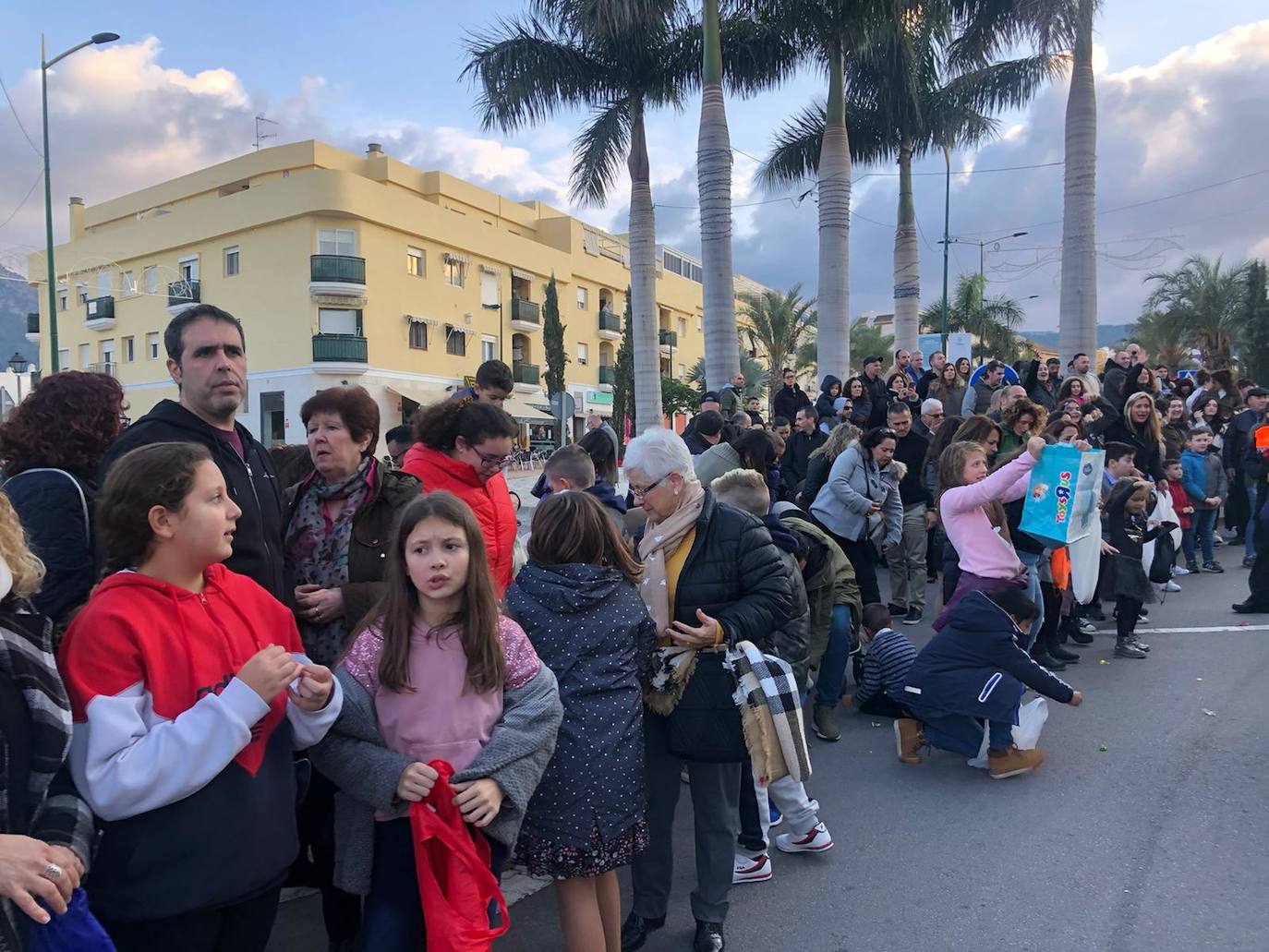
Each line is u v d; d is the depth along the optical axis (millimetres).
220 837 1892
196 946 1918
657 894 3070
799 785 3605
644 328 15031
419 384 34656
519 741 2303
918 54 15586
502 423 3492
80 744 1774
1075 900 3213
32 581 1727
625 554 2924
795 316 41500
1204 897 3182
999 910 3182
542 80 14719
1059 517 5070
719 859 3008
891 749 4840
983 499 4879
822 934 3088
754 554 3074
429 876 2146
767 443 5410
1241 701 5137
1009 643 4379
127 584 1922
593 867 2557
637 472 3143
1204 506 9008
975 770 4488
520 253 39844
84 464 2488
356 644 2387
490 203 40750
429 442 3568
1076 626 6547
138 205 38781
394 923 2213
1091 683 5656
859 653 5719
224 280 33594
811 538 4930
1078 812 3922
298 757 2508
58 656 1853
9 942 1604
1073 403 8805
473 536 2342
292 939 3146
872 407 10664
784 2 12875
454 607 2375
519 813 2311
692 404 39125
